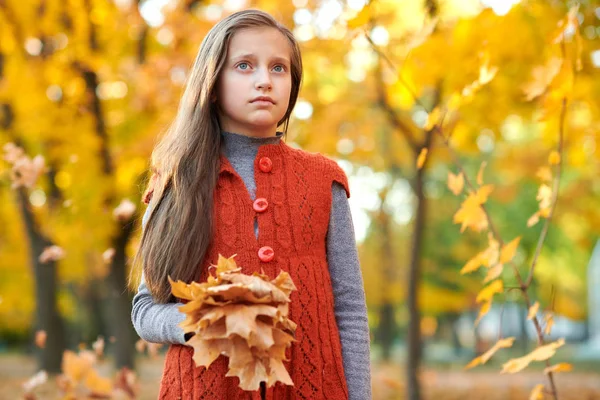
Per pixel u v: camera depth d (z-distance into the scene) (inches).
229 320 58.9
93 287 805.2
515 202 649.6
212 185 73.9
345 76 288.0
